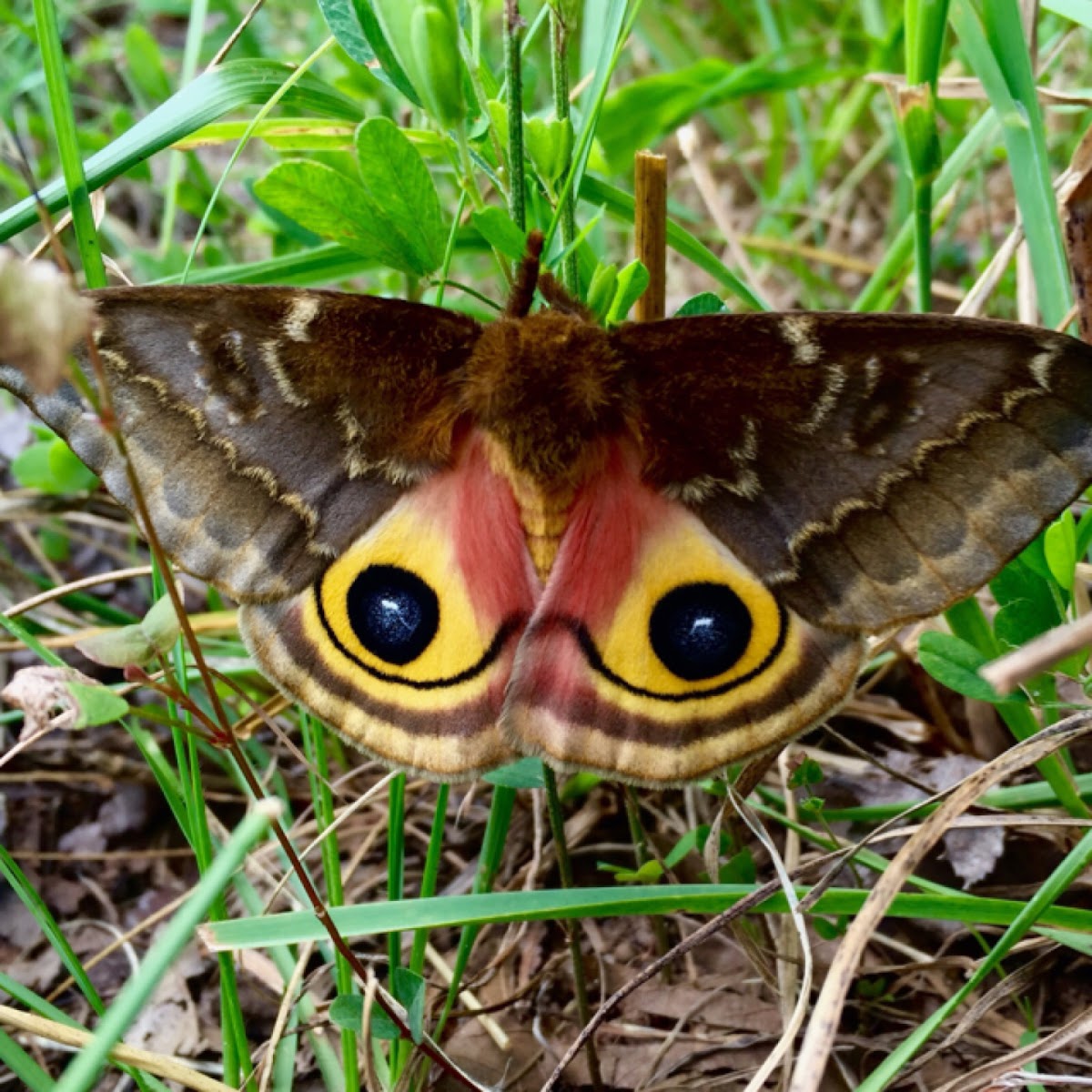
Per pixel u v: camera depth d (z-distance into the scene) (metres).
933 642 0.16
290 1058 0.17
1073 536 0.16
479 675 0.16
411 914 0.15
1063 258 0.17
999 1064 0.15
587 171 0.18
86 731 0.20
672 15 0.30
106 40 0.30
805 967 0.15
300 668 0.16
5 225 0.17
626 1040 0.17
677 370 0.16
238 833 0.13
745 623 0.16
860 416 0.15
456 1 0.16
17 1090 0.18
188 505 0.16
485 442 0.16
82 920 0.19
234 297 0.15
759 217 0.28
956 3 0.18
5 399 0.24
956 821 0.16
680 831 0.19
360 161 0.16
